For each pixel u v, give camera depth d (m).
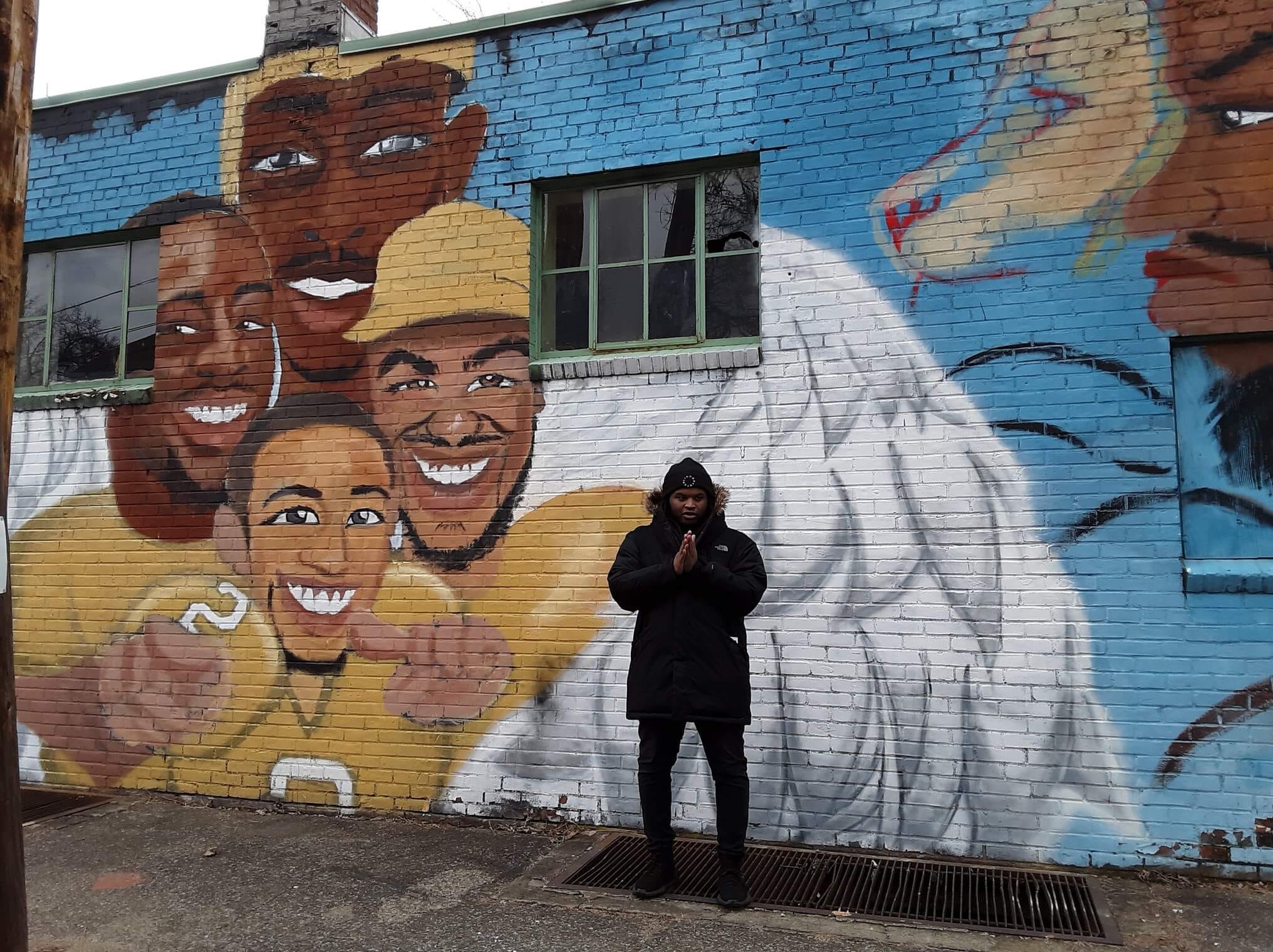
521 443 5.30
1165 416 4.39
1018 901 3.97
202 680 5.76
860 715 4.62
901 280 4.80
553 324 5.50
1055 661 4.41
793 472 4.84
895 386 4.75
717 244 5.27
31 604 6.19
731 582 3.93
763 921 3.81
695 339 5.22
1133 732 4.30
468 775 5.20
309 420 5.72
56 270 6.64
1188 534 4.42
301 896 4.17
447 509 5.39
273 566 5.69
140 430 6.08
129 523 6.04
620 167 5.30
